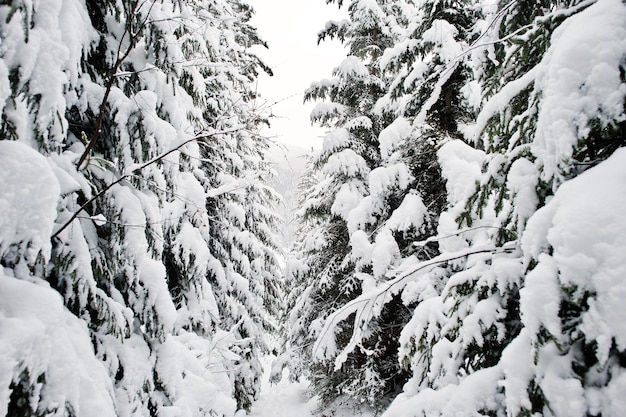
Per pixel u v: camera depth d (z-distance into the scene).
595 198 1.39
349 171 8.47
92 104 2.88
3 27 1.79
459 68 6.38
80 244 2.39
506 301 2.09
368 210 7.33
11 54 1.81
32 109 1.96
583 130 1.54
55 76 2.00
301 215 10.37
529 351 1.64
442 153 5.50
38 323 1.59
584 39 1.56
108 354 2.72
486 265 2.30
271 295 11.45
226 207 8.49
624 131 1.57
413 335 2.79
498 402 1.77
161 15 3.23
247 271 9.14
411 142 6.85
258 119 3.10
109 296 2.86
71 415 1.73
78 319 2.35
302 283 12.28
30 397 1.57
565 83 1.59
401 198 7.64
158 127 3.08
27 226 1.75
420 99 6.93
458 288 2.37
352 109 9.84
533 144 1.86
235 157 7.63
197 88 4.06
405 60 6.99
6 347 1.43
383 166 7.58
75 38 2.34
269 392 13.70
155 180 3.23
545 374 1.48
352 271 8.98
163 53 3.30
